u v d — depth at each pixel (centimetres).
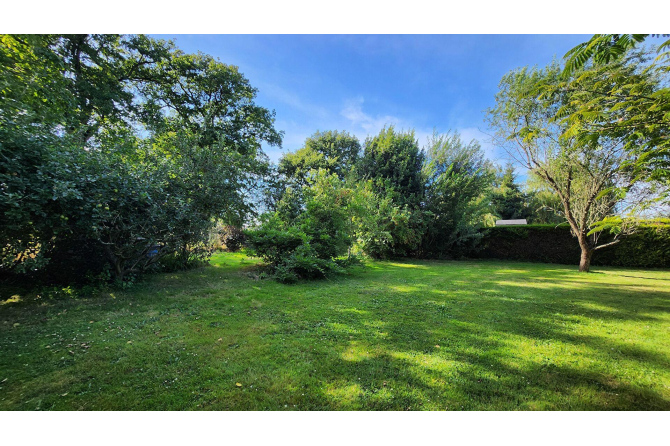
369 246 1304
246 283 666
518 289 666
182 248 657
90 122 982
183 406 209
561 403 222
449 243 1460
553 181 1021
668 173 363
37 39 656
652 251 1144
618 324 411
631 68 589
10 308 419
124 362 270
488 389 238
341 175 2362
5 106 438
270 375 252
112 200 483
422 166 1538
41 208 402
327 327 385
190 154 746
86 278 543
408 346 324
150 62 1299
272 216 868
